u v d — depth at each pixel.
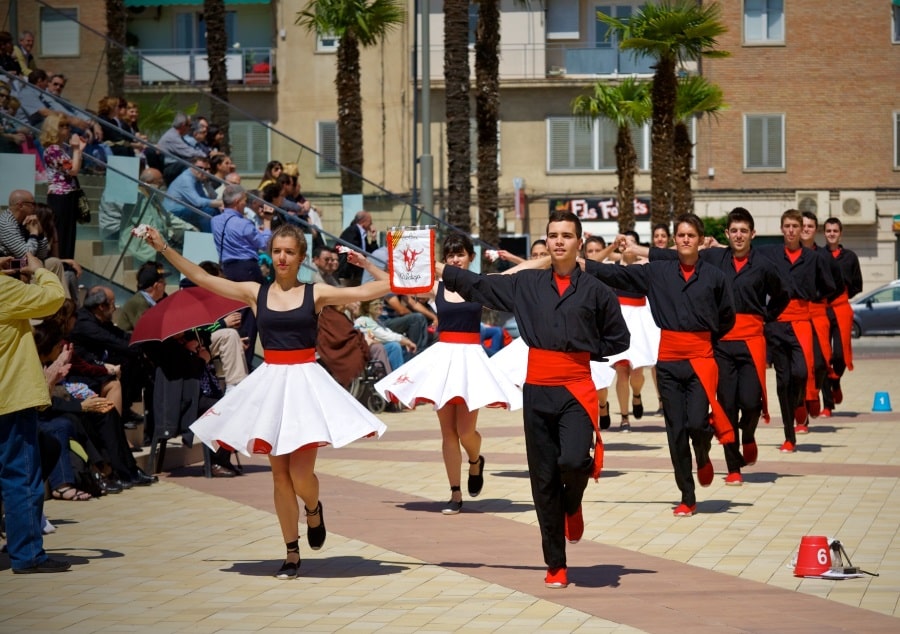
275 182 21.19
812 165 48.41
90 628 7.65
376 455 15.42
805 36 48.22
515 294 8.66
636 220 48.06
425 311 21.72
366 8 34.91
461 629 7.52
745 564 9.21
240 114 24.31
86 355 12.89
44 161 16.41
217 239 16.70
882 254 48.44
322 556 9.72
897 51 48.06
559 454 8.59
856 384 24.22
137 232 8.93
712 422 11.16
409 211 24.58
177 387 13.35
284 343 8.88
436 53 46.97
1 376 9.04
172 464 14.05
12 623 7.78
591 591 8.45
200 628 7.63
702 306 11.05
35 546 9.20
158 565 9.42
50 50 22.45
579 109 42.75
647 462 14.47
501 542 10.20
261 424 8.61
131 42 47.91
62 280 12.95
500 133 48.09
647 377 27.70
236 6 47.50
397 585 8.71
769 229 48.59
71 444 12.22
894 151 48.25
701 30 34.94
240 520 11.17
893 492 12.23
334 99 47.31
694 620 7.66
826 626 7.50
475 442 11.52
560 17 48.00
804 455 14.88
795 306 15.09
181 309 12.78
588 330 8.48
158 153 18.67
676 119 40.97
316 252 18.77
